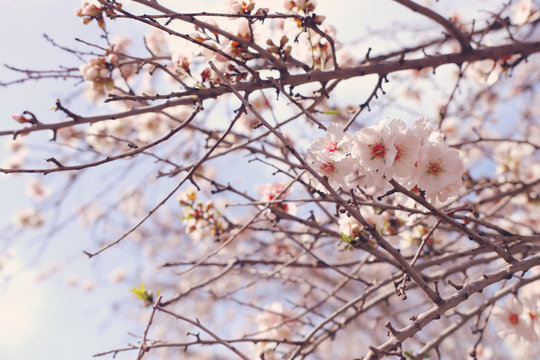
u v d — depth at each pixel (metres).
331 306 6.13
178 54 2.40
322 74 2.62
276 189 3.06
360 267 3.10
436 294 1.69
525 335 2.89
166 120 4.35
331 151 1.89
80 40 2.31
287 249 4.03
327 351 7.14
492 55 3.12
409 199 2.15
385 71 2.85
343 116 4.05
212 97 2.28
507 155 4.32
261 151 2.75
